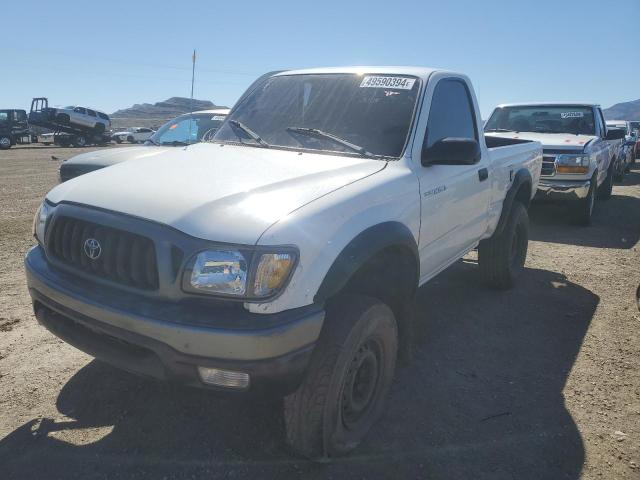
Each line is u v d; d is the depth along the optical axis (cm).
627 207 1112
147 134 4312
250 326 223
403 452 286
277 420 308
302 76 412
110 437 289
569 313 492
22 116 3578
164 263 234
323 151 344
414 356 398
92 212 260
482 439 299
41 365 360
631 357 405
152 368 238
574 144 841
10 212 924
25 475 259
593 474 274
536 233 845
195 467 269
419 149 342
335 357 253
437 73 385
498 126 1012
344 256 252
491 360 396
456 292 542
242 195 259
